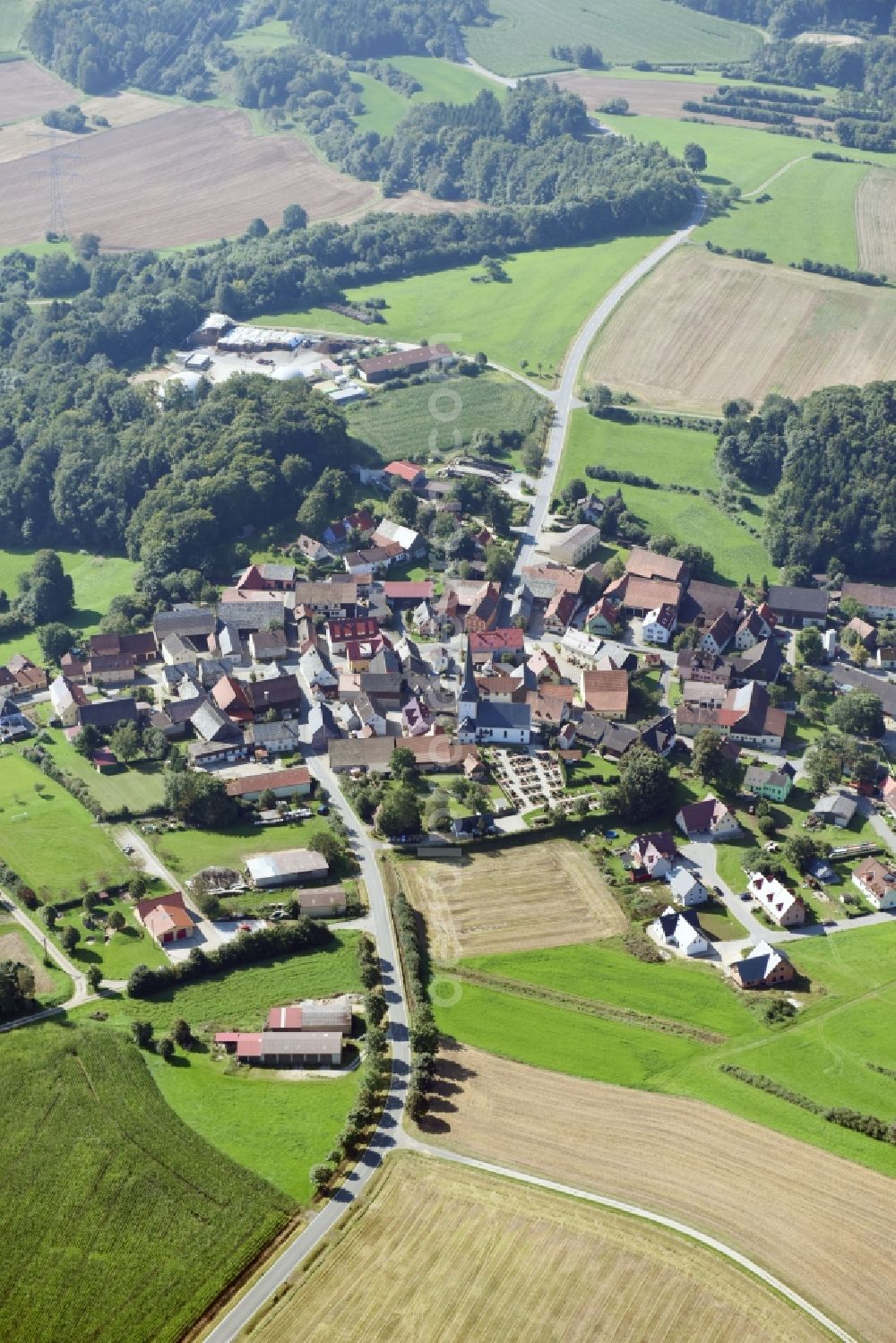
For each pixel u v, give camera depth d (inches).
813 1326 6889.8
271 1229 7406.5
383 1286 7066.9
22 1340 6865.2
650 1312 6929.1
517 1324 6850.4
